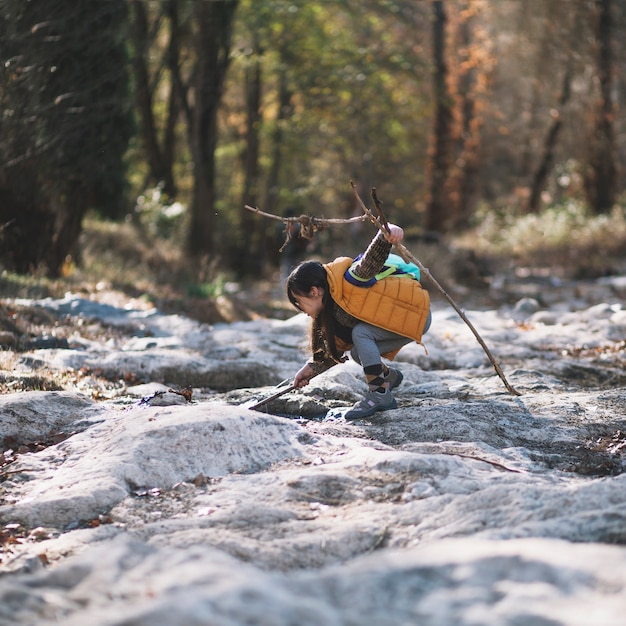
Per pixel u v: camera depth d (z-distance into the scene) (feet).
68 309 30.96
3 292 33.01
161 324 30.66
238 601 6.11
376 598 6.38
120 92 40.42
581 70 74.18
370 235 63.93
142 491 13.10
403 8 85.05
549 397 18.85
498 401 18.48
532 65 79.66
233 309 37.45
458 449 14.84
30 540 11.58
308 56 79.10
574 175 87.20
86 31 36.91
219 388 22.53
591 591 6.32
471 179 91.97
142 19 52.03
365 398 17.38
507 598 6.24
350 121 85.35
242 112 96.07
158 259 51.11
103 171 42.24
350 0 76.38
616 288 46.19
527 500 10.45
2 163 36.60
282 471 13.47
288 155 91.81
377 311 16.35
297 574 9.63
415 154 99.19
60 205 41.06
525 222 73.87
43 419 16.85
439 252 51.55
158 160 72.74
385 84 82.99
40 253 39.63
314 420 17.38
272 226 85.92
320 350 17.12
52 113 37.19
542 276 53.26
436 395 20.02
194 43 61.05
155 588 6.93
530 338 29.35
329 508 11.97
